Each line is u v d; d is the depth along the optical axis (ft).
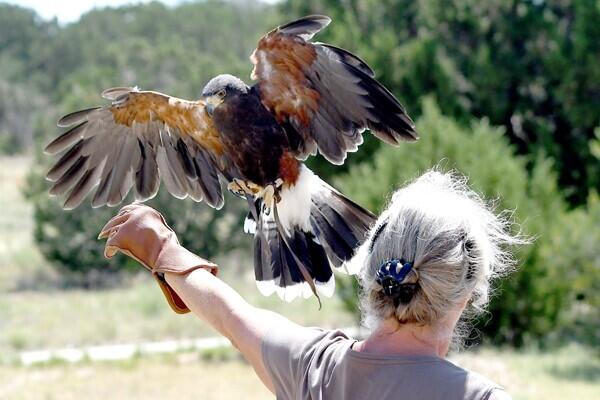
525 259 54.80
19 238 112.47
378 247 8.07
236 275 84.48
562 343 58.39
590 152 72.95
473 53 78.95
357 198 53.93
